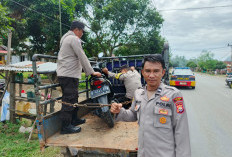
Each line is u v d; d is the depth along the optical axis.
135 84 3.97
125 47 19.44
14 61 24.91
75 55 2.65
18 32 13.41
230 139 4.69
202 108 7.93
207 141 4.57
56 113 2.62
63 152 2.28
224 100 9.88
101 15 16.42
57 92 5.06
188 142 1.55
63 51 2.63
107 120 2.81
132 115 1.90
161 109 1.58
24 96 5.82
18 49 15.03
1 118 5.70
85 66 2.64
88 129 2.80
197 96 11.08
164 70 1.72
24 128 5.14
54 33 12.27
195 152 4.01
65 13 12.17
